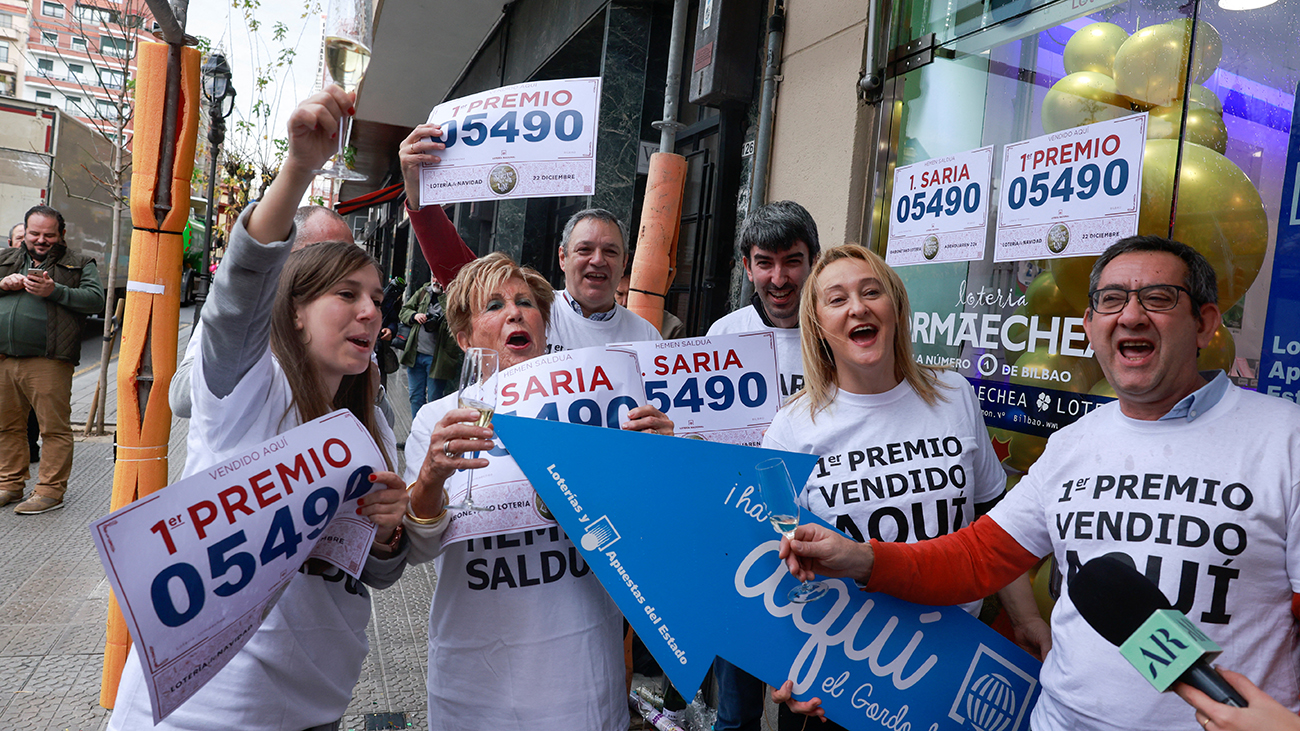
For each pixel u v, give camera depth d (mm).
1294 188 2076
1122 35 2518
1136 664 1187
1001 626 2543
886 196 3461
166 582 1396
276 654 1606
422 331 7531
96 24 9578
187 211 3211
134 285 3162
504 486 1874
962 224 2902
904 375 2145
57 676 3346
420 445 1958
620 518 1812
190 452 1682
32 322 5309
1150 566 1507
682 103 6613
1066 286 2582
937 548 1796
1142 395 1590
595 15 6930
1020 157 2680
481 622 1866
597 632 1920
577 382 1960
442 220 2910
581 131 2482
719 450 1868
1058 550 1701
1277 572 1445
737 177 4863
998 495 2160
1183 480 1520
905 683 1870
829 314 2051
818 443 2111
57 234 5328
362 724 3135
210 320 1533
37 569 4441
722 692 2719
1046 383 2650
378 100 14805
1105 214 2395
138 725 1561
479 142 2566
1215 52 2264
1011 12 2900
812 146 3947
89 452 7129
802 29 4098
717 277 4957
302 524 1555
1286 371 2072
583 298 3049
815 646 1846
